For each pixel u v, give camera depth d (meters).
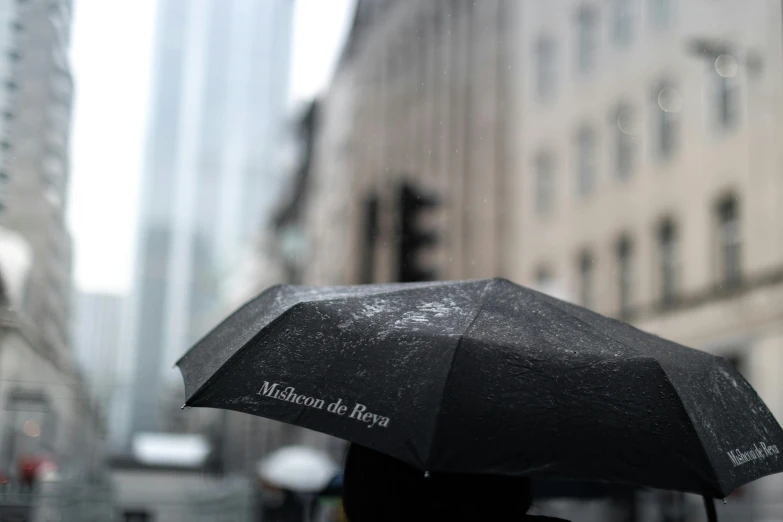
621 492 7.59
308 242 60.59
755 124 21.19
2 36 7.78
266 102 79.19
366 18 48.81
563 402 2.06
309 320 2.24
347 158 50.31
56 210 9.16
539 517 2.05
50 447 9.46
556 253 29.22
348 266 47.66
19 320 8.12
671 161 24.19
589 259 27.59
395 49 44.34
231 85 82.44
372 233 15.21
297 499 14.27
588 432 2.03
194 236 75.44
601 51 27.45
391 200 14.95
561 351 2.18
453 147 36.88
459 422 1.95
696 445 2.13
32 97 8.10
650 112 25.12
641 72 25.47
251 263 71.19
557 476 1.95
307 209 61.47
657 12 24.88
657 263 24.61
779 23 20.56
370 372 2.07
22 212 8.12
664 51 24.50
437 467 1.87
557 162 29.53
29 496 8.71
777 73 20.58
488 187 33.72
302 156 63.31
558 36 29.83
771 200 20.62
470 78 35.88
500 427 1.97
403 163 41.38
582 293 27.86
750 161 21.30
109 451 12.98
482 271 33.19
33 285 8.50
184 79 84.00
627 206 25.89
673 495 9.65
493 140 33.88
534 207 30.67
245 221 73.56
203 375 2.27
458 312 2.26
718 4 22.53
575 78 28.70
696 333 22.75
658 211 24.59
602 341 2.29
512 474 1.92
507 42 33.47
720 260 22.28
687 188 23.48
